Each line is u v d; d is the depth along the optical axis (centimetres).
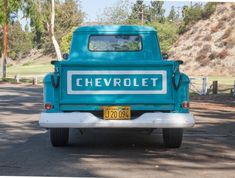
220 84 3888
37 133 1185
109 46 1073
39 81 4584
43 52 14050
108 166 794
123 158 867
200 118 1567
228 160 846
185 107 873
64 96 873
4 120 1477
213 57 6925
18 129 1263
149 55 1073
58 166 791
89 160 845
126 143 1034
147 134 1164
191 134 1178
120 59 1070
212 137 1128
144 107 872
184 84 873
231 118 1571
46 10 4634
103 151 938
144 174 734
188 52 7319
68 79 869
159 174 734
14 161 828
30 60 13775
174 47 7675
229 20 7494
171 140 946
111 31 1071
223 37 7200
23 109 1864
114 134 1166
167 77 866
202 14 8025
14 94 2825
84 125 862
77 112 872
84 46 1070
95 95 869
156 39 1077
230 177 716
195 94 2822
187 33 7850
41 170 758
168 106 875
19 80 4744
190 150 948
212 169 771
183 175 728
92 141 1058
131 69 864
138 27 1077
